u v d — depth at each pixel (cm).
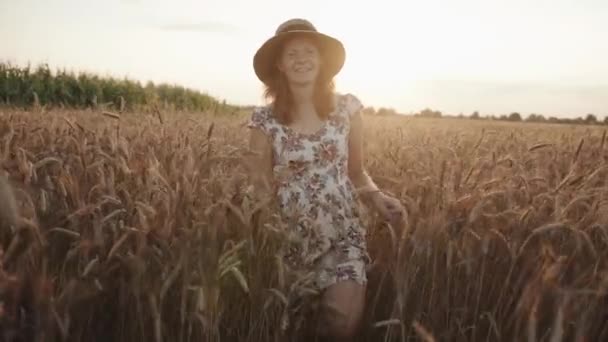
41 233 300
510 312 345
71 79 2412
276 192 342
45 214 323
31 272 285
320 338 361
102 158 379
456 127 1263
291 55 356
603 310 320
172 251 298
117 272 327
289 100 366
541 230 314
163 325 312
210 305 285
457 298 351
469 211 354
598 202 350
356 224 363
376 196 369
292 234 310
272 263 316
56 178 363
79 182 357
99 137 470
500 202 393
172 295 319
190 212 312
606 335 329
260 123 370
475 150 509
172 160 366
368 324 372
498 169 441
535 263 340
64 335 282
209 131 371
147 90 2669
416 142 672
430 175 406
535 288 286
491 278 357
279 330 311
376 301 362
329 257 346
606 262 331
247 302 326
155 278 305
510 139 759
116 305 331
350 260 349
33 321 289
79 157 382
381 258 377
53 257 321
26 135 497
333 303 344
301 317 324
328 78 369
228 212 310
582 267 334
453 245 342
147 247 298
